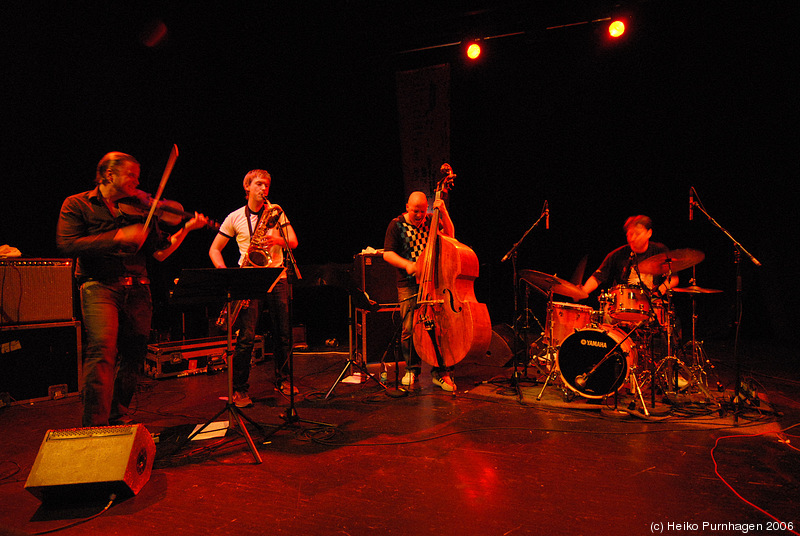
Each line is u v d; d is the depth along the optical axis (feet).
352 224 26.68
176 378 15.71
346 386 14.38
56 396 13.02
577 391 11.99
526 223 25.09
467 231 25.76
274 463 8.61
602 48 23.34
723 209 22.03
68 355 13.33
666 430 10.29
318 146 25.95
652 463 8.50
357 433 10.18
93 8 18.13
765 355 18.66
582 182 24.21
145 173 19.95
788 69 20.22
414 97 24.71
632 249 14.24
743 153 21.45
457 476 8.04
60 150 17.70
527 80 24.61
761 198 21.26
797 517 6.61
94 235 8.77
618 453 8.99
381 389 13.96
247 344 12.22
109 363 8.82
